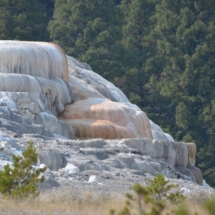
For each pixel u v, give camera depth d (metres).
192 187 65.00
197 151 175.25
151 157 82.44
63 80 97.12
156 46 195.50
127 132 92.44
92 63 181.75
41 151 61.91
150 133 98.94
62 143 72.19
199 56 184.50
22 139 67.31
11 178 44.28
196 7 192.00
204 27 188.88
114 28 195.88
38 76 92.56
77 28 197.38
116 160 70.44
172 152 87.06
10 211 38.88
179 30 189.25
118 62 184.62
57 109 92.12
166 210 42.25
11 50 90.31
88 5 197.38
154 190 45.12
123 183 59.22
